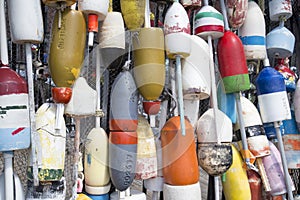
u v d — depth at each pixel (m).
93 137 0.76
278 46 0.93
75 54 0.68
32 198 0.67
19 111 0.64
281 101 0.88
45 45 0.78
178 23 0.76
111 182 0.78
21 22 0.64
